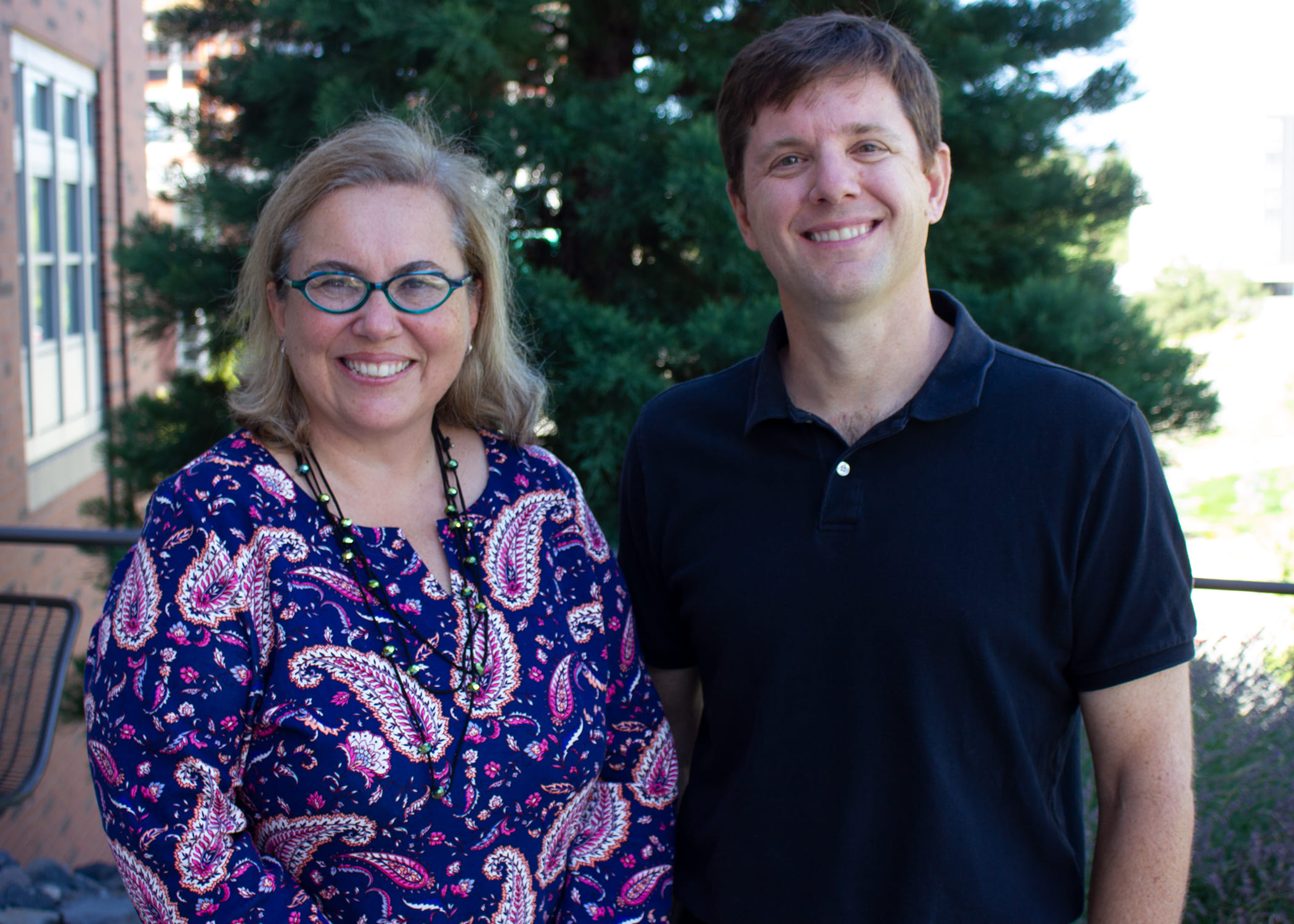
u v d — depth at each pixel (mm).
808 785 1350
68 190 7551
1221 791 2199
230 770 1146
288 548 1212
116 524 5438
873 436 1336
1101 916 1335
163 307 5184
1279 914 2082
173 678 1110
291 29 5090
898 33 1380
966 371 1334
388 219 1239
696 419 1504
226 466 1237
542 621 1334
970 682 1303
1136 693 1306
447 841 1192
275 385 1299
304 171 1256
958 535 1299
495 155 4379
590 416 4586
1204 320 12719
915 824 1301
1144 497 1272
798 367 1431
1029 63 5750
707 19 5285
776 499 1392
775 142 1353
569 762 1295
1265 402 12828
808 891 1350
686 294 5508
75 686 5098
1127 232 7133
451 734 1207
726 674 1411
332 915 1175
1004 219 5832
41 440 6746
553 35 5254
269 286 1297
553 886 1313
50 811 5887
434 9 4473
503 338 1451
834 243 1333
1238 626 2342
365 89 4383
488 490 1403
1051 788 1388
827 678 1338
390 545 1259
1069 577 1297
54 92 7047
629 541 1609
